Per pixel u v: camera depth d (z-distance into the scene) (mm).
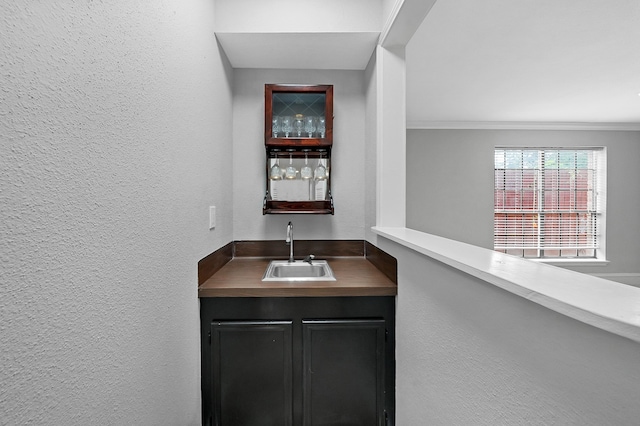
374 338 1562
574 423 541
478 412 836
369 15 1809
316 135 2146
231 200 2230
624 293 556
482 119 4609
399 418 1495
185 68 1328
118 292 835
